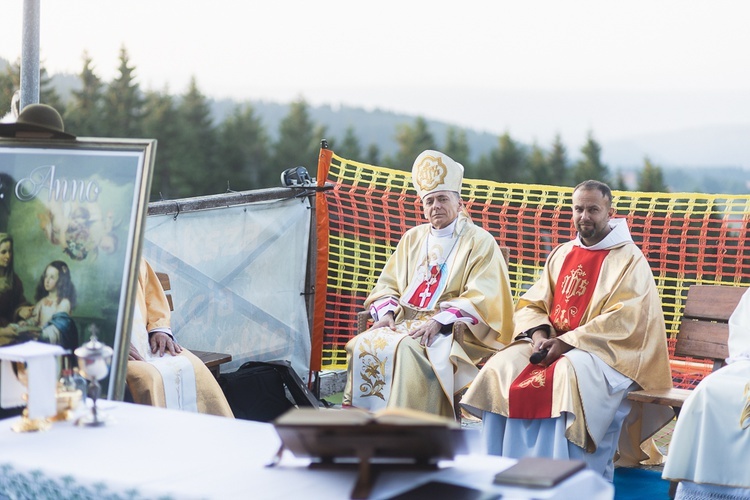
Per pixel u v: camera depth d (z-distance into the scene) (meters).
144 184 4.80
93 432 3.65
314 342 8.30
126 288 4.73
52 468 3.24
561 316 6.49
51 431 3.67
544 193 8.28
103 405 4.05
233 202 7.66
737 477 5.40
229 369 7.79
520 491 3.03
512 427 6.13
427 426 3.02
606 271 6.39
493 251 7.03
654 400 5.85
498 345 6.89
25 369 3.86
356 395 6.75
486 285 6.88
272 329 8.13
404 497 2.97
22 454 3.39
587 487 3.16
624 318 6.17
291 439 3.16
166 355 6.12
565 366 5.98
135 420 3.83
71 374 3.96
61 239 4.86
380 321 7.02
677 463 5.54
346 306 8.67
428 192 7.17
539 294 6.68
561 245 6.78
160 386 5.75
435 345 6.70
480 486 3.07
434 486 3.05
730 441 5.43
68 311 4.77
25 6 6.60
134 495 3.06
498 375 6.19
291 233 8.20
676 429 5.58
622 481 6.41
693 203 7.77
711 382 5.52
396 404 6.54
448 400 6.63
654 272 7.96
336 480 3.12
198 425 3.76
